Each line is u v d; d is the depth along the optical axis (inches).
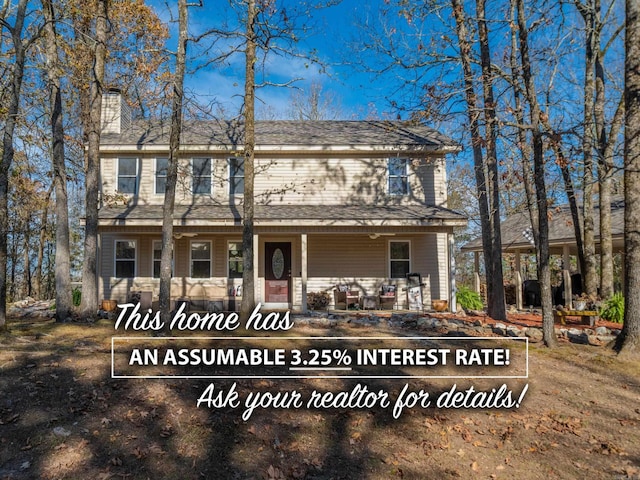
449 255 557.0
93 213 452.1
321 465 195.0
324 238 625.9
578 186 549.3
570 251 838.5
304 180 619.2
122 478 177.2
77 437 199.2
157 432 207.8
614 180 593.6
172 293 600.1
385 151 615.2
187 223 522.6
